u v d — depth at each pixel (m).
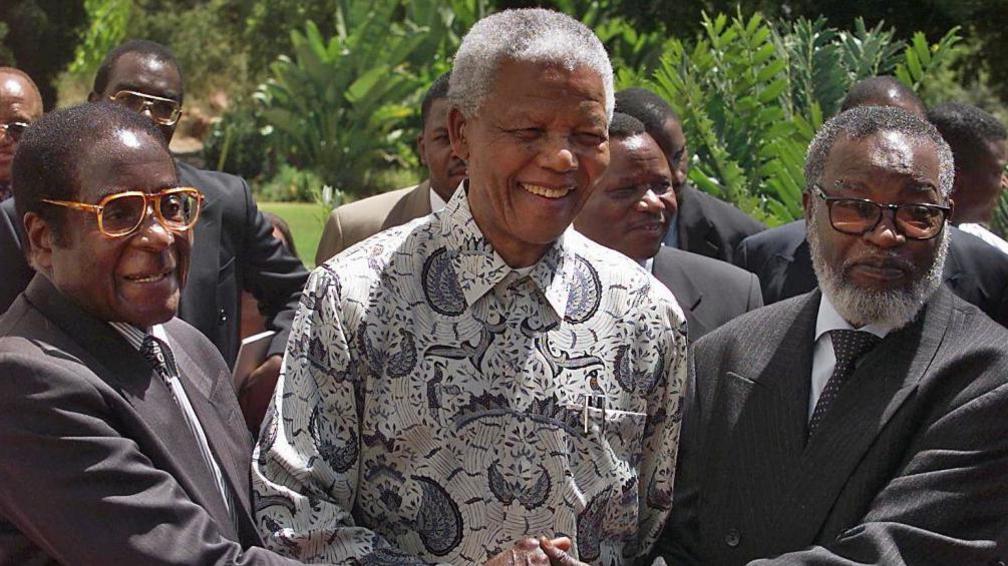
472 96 2.90
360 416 2.98
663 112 5.15
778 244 5.36
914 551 3.00
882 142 3.26
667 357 3.14
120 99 4.54
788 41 9.49
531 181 2.87
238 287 4.62
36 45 22.81
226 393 3.19
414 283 3.00
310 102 24.89
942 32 15.59
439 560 2.95
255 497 2.96
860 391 3.21
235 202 4.60
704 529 3.37
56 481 2.61
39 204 2.81
